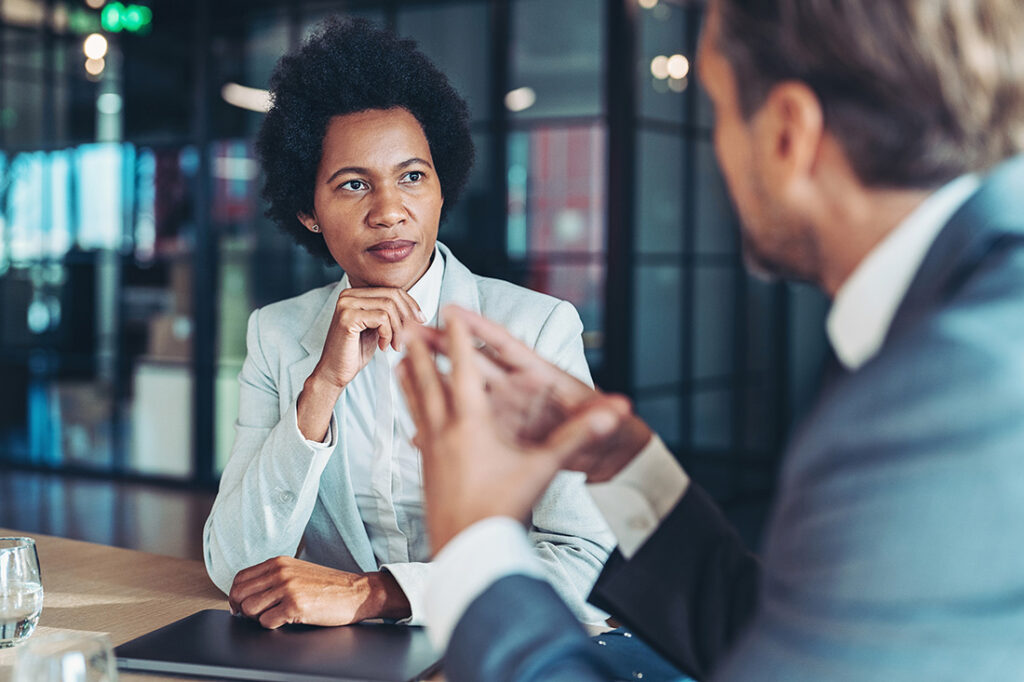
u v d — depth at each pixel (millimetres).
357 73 1337
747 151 598
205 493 5234
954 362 479
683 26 4758
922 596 467
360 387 1371
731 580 844
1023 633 460
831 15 549
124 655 971
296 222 1567
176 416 5414
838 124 560
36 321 5742
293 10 4980
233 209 5219
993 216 530
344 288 1462
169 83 5293
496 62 4551
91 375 5629
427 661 961
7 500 5008
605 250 4340
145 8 5328
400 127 1342
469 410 635
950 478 466
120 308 5523
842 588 486
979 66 542
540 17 4449
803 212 589
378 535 1392
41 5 5570
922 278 545
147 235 5414
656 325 4621
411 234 1330
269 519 1245
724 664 562
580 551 1232
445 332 696
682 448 4859
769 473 5586
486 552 595
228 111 5180
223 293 5266
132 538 4281
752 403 5473
